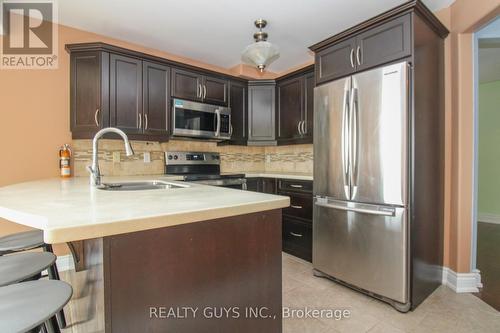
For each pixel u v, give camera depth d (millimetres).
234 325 1076
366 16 2412
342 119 2178
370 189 1995
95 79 2500
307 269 2605
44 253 1254
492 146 4668
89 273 959
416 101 1885
